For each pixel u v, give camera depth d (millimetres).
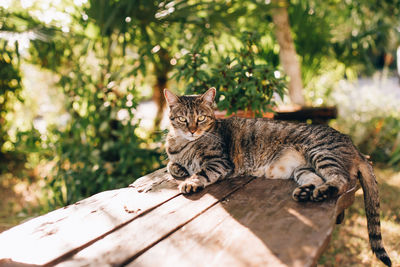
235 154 2691
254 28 5180
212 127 2854
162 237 1593
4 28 3969
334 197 1971
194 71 3609
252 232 1592
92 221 1784
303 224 1646
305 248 1420
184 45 4574
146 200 2061
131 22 4059
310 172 2305
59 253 1467
